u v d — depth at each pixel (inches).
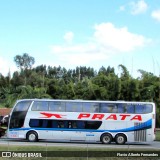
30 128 1395.2
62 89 2684.5
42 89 2731.3
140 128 1378.0
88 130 1385.3
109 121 1386.6
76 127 1389.0
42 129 1392.7
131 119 1384.1
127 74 2356.1
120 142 1376.7
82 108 1397.6
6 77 4109.3
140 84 2321.6
